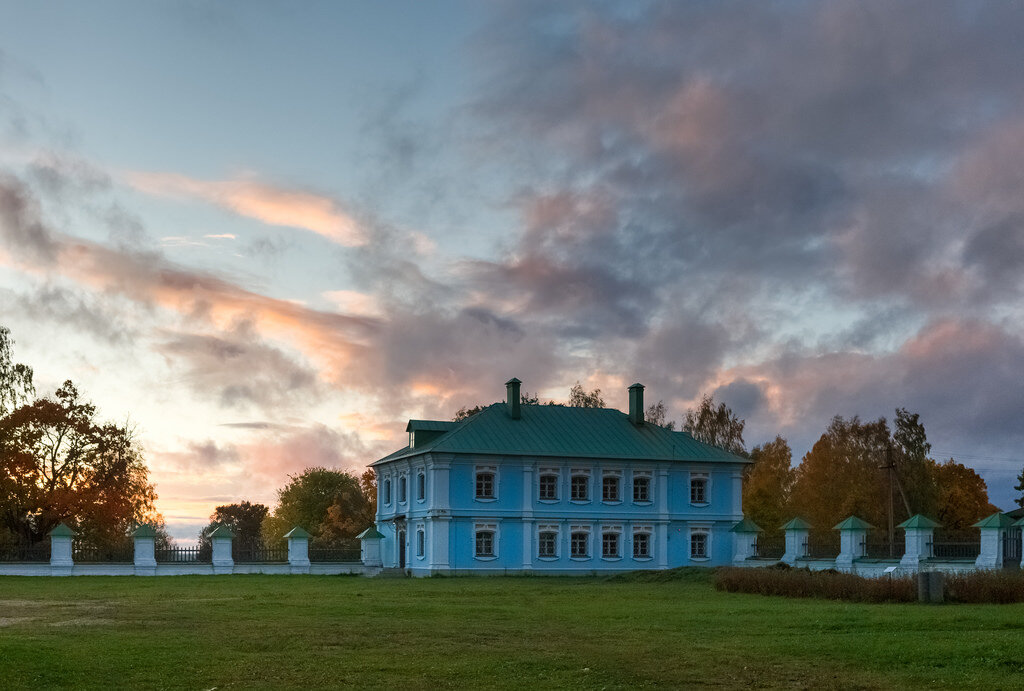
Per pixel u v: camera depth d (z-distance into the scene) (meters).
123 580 50.06
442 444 63.16
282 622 25.20
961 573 32.47
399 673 17.42
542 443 65.88
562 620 26.17
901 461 88.88
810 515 88.56
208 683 16.55
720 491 69.56
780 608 29.47
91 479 71.38
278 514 116.38
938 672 17.52
